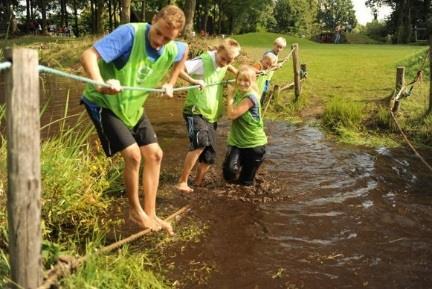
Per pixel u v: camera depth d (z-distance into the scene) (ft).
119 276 12.78
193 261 14.75
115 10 147.13
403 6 176.35
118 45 12.45
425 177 23.00
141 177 20.43
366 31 222.89
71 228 16.29
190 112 19.54
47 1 147.95
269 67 28.04
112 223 16.75
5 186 15.15
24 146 9.04
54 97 44.75
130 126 13.92
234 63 55.31
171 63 13.97
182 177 19.93
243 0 166.30
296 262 15.02
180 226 16.88
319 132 31.12
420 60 43.98
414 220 18.24
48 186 16.12
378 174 23.21
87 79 11.07
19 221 9.27
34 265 9.61
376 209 19.08
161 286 13.10
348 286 13.87
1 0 132.87
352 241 16.49
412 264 15.19
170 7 12.62
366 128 31.07
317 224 17.65
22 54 8.78
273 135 30.25
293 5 207.92
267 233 16.75
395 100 31.24
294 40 128.67
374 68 52.95
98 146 20.93
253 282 13.84
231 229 16.94
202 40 67.67
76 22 156.04
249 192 20.29
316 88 41.86
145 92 13.69
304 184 21.58
